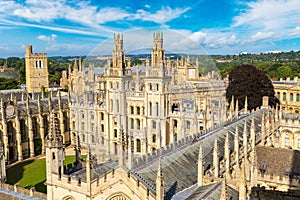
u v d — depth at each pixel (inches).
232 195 1520.7
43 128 4795.8
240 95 5088.6
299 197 1408.7
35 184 3415.4
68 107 5000.0
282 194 1423.5
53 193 1690.5
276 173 2372.0
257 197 1461.6
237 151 2154.3
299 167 2369.6
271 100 5196.9
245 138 2335.1
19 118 4458.7
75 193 1595.7
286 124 3735.2
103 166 1529.3
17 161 4436.5
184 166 1777.8
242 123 2992.1
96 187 1520.7
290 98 6304.1
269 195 1428.4
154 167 1640.0
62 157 1697.8
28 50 7805.1
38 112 4739.2
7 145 4286.4
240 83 5157.5
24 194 2102.6
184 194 1560.0
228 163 1946.4
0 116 4244.6
